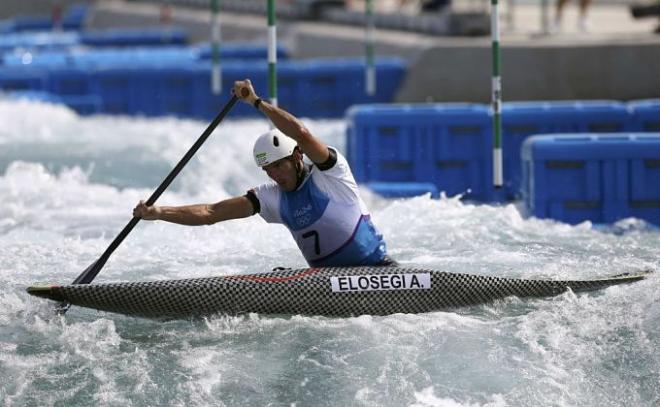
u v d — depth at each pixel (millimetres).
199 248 31750
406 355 23203
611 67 63188
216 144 53531
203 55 78938
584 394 21828
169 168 46531
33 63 73375
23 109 61906
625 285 26891
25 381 22312
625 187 36438
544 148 36500
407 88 67625
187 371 22688
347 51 77250
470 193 43562
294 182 24156
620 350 23531
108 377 22484
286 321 24859
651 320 24859
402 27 78125
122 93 67500
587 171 36500
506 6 89938
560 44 64188
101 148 51375
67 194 39969
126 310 24656
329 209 24578
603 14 85312
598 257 30219
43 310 25625
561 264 29312
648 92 62906
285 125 23797
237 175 46125
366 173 43469
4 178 41781
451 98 66438
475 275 25797
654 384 22234
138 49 84188
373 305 25109
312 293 24859
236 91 24328
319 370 22641
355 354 23266
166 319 25062
